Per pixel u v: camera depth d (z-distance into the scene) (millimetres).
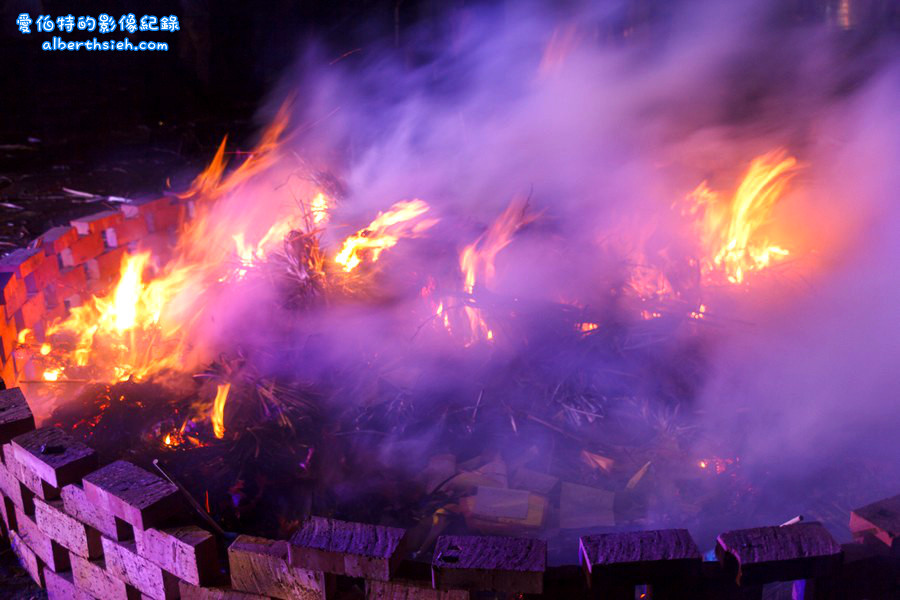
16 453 3070
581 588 2295
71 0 14688
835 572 2197
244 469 3664
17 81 13234
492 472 3719
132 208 6082
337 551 2256
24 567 3391
